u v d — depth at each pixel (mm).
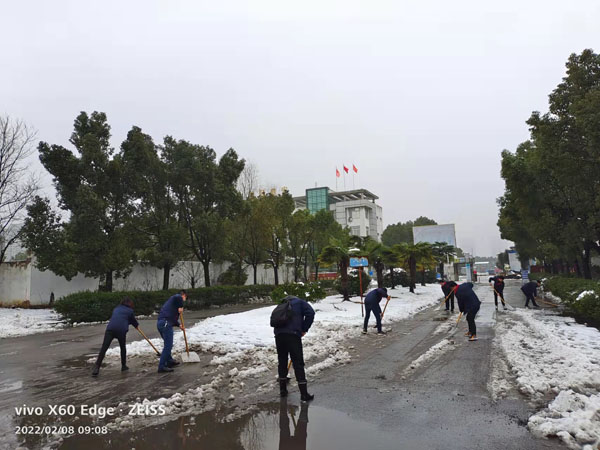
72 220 21719
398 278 35656
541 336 9625
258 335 10625
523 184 19969
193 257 30281
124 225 23203
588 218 17797
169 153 26031
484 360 7438
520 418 4477
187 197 26281
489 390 5578
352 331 11617
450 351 8414
